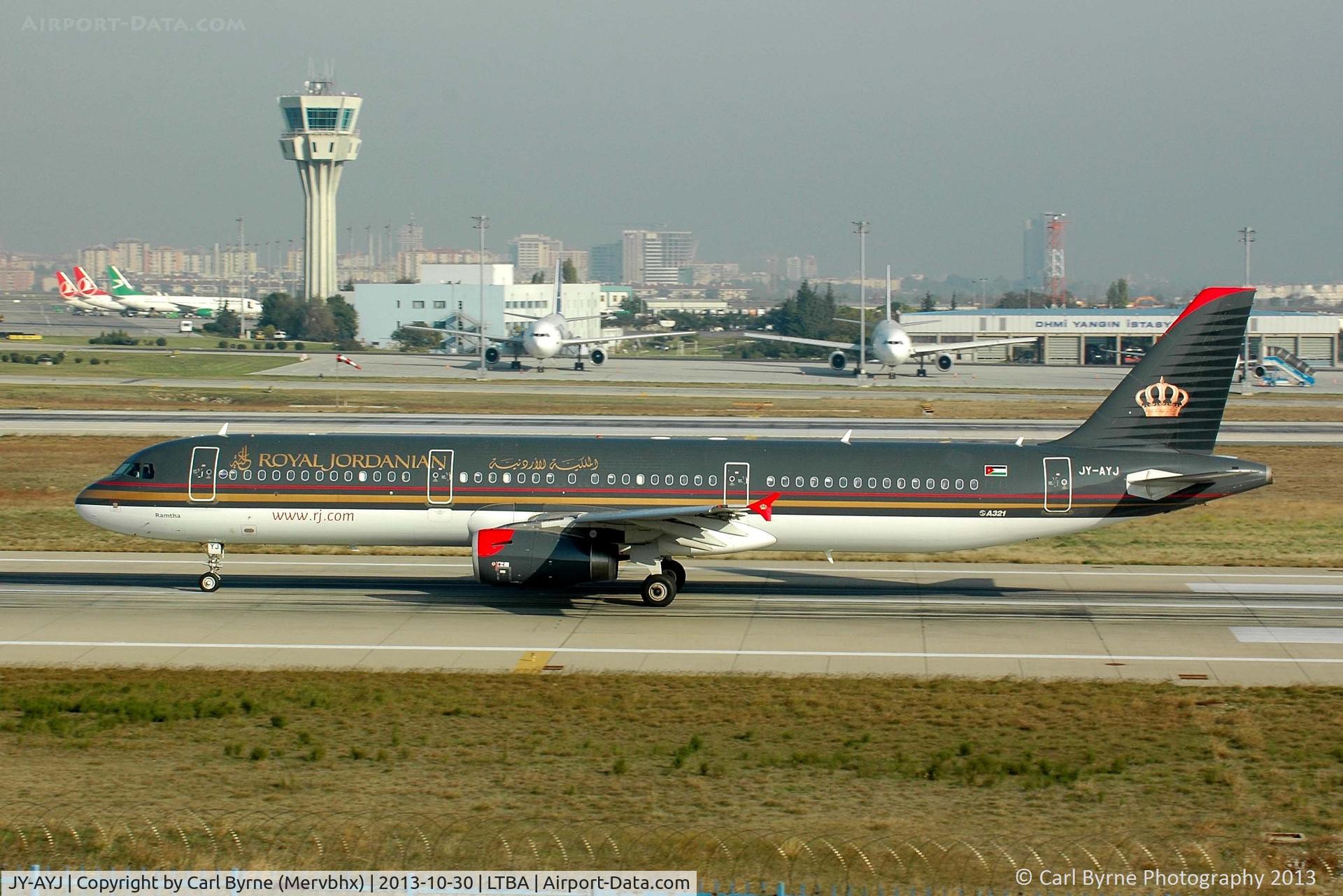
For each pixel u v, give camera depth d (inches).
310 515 4773.6
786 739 3189.0
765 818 2628.0
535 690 3587.6
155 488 4795.8
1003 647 4116.6
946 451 4842.5
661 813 2657.5
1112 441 4827.8
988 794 2810.0
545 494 4758.9
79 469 7869.1
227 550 5639.8
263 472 4783.5
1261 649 4126.5
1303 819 2664.9
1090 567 5497.1
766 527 4785.9
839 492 4758.9
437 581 5049.2
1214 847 2493.8
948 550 4881.9
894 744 3154.5
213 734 3186.5
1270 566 5551.2
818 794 2792.8
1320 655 4055.1
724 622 4407.0
